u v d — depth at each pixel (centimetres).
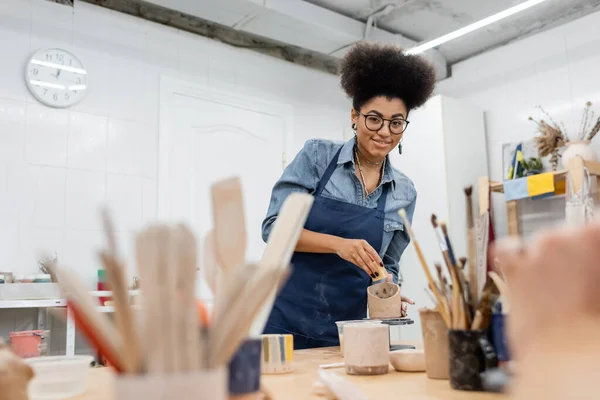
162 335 42
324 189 189
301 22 352
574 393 22
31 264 280
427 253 380
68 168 300
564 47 366
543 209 368
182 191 341
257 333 73
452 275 84
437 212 376
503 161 372
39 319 271
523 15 371
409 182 204
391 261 200
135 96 331
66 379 82
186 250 44
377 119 180
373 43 191
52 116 299
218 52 372
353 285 178
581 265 26
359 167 195
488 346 80
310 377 100
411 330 383
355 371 102
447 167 375
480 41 409
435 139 382
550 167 356
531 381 24
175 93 348
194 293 44
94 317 46
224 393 46
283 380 96
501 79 402
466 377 81
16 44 293
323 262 179
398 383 91
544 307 26
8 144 283
